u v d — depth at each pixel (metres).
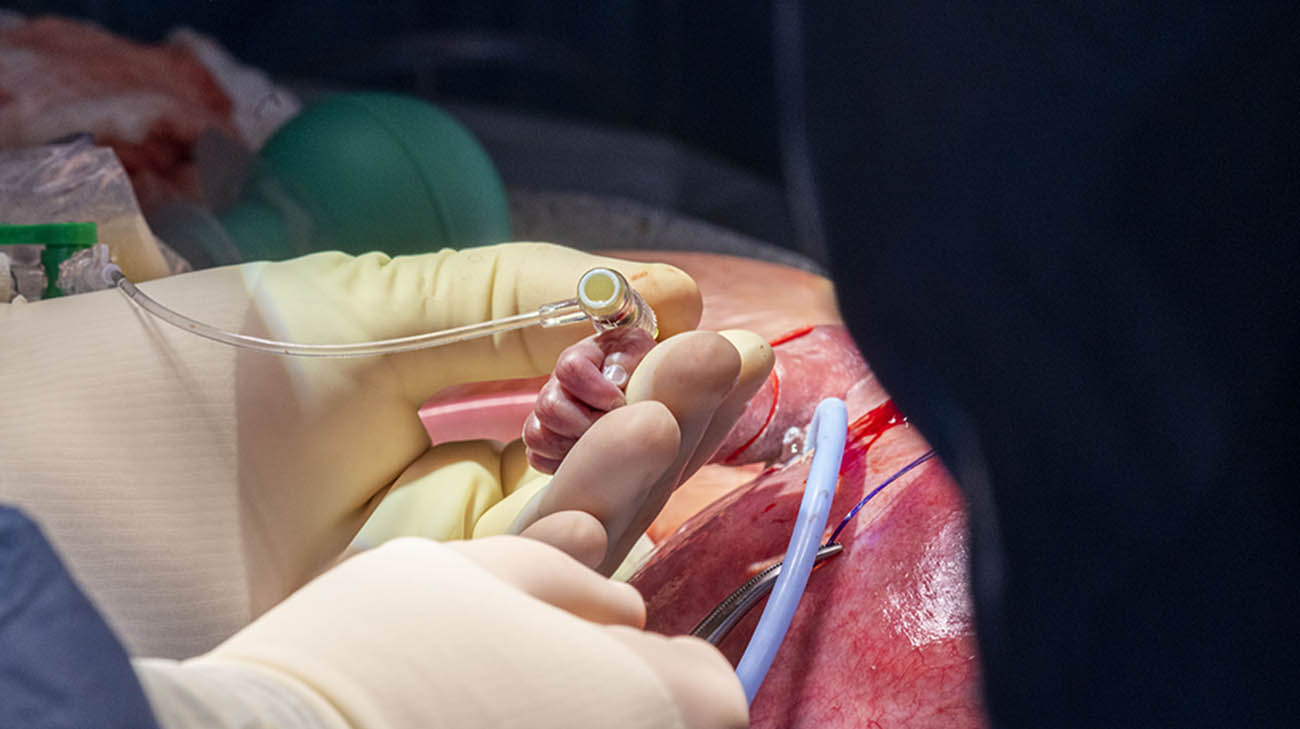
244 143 1.71
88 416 0.79
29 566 0.34
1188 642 0.31
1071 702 0.32
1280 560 0.30
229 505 0.80
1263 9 0.27
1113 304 0.29
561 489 0.67
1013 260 0.30
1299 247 0.28
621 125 2.57
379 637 0.45
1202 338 0.29
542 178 2.50
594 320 0.77
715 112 2.48
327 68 2.43
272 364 0.82
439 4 2.43
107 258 0.92
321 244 1.43
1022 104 0.29
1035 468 0.31
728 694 0.49
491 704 0.43
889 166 0.31
